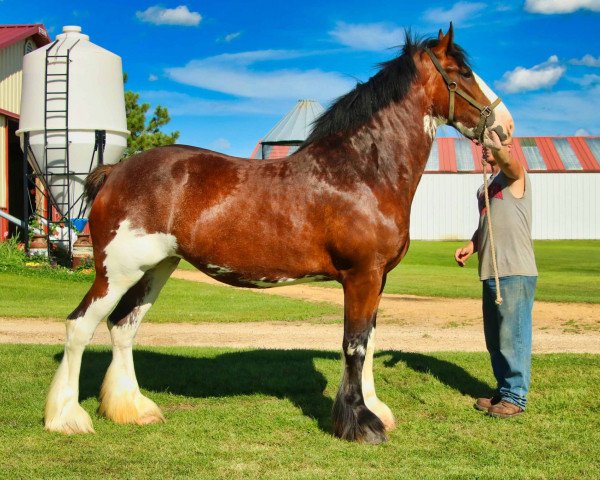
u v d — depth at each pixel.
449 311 11.92
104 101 17.02
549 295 13.80
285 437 4.75
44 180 17.11
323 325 10.41
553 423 5.14
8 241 18.00
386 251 4.66
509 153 5.10
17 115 21.95
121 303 5.22
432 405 5.64
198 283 16.23
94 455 4.33
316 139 4.88
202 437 4.73
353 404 4.68
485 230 5.48
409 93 4.91
